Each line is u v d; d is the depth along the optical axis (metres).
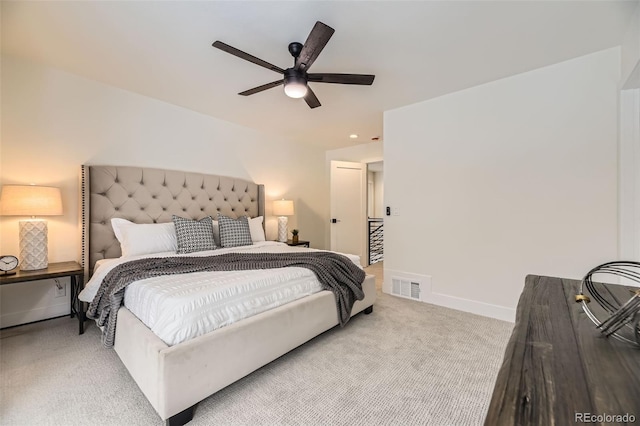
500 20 1.79
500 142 2.60
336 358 1.92
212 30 1.92
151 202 3.02
